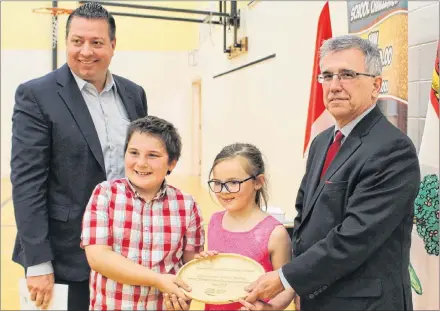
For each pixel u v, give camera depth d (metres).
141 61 10.45
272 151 4.71
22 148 1.70
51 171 1.76
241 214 1.61
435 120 1.83
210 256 1.49
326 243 1.30
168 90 10.57
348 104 1.36
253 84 5.43
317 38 2.77
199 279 1.45
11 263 4.21
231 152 1.59
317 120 2.73
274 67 4.65
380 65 1.40
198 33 9.76
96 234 1.47
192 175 10.59
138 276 1.43
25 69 9.87
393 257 1.32
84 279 1.77
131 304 1.49
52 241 1.77
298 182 4.00
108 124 1.89
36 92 1.73
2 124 9.90
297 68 4.00
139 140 1.48
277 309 1.49
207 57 8.43
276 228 1.57
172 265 1.54
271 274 1.37
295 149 4.06
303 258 1.32
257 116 5.27
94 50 1.77
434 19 2.10
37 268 1.67
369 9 2.24
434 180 1.82
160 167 1.49
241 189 1.55
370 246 1.25
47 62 9.91
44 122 1.72
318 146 1.60
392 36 2.06
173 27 10.41
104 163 1.83
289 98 4.20
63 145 1.73
